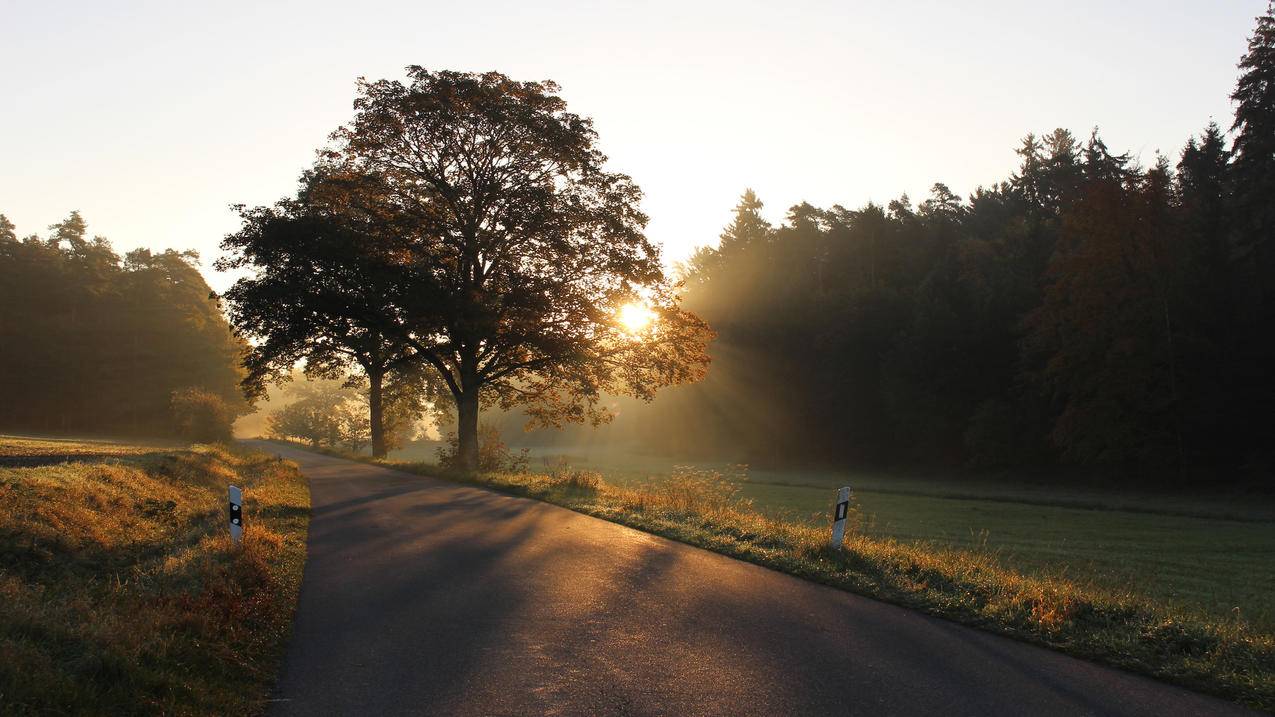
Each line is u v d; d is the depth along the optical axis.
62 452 22.81
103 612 6.42
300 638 7.10
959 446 55.34
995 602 8.03
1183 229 43.31
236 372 77.94
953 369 54.72
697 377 32.12
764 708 5.27
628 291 30.31
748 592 8.89
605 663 6.28
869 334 62.88
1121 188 43.53
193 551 9.95
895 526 27.70
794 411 68.81
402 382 45.72
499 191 29.11
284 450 62.84
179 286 78.31
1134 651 6.51
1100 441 42.59
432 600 8.55
